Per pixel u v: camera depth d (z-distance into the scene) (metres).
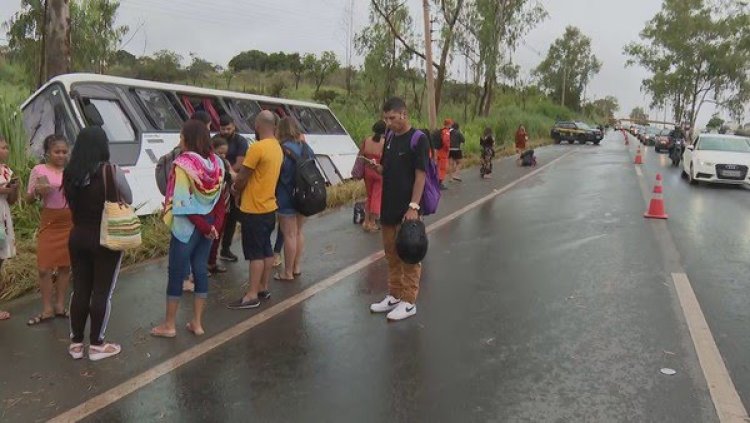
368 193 9.48
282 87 42.53
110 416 3.78
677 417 3.75
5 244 5.30
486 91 39.59
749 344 4.93
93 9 17.62
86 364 4.51
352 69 37.72
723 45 57.44
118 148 8.66
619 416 3.76
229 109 12.15
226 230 7.28
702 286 6.58
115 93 9.23
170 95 10.40
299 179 6.35
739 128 57.88
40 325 5.25
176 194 4.78
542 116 53.44
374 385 4.20
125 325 5.29
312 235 9.24
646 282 6.71
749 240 9.16
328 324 5.39
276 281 6.68
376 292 6.34
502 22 35.19
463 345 4.91
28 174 7.54
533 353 4.74
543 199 13.44
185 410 3.86
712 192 15.88
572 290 6.40
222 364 4.54
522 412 3.82
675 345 4.89
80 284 4.54
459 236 9.25
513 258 7.82
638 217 11.11
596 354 4.71
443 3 30.00
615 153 32.75
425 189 5.41
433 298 6.14
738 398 3.99
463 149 25.84
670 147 25.83
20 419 3.72
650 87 65.00
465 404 3.93
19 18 16.14
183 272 4.94
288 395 4.06
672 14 59.84
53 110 8.60
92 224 4.41
